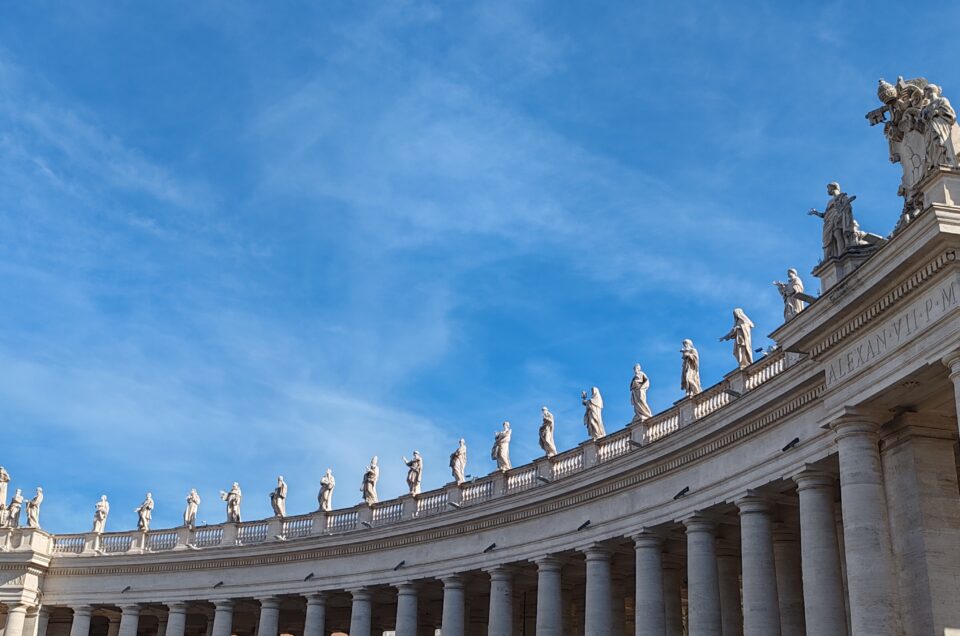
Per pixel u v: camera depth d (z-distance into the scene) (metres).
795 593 39.25
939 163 27.30
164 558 65.69
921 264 26.47
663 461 41.34
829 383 30.41
